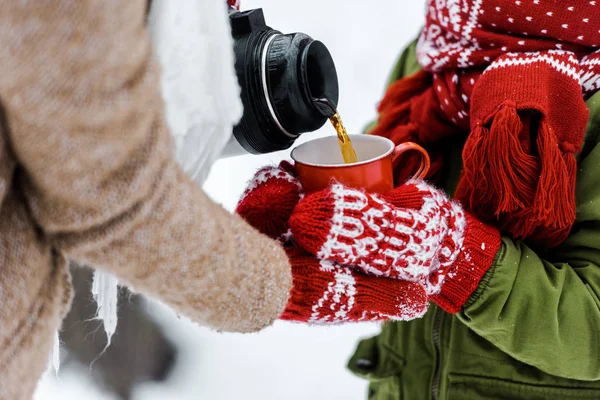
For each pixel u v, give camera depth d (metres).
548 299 1.30
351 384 2.25
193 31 1.12
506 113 1.27
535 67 1.30
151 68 1.04
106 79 1.01
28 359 1.10
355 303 1.23
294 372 2.27
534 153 1.30
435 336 1.44
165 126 1.06
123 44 1.02
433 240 1.24
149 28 1.11
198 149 1.17
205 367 2.23
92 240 1.06
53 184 1.04
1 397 1.09
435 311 1.44
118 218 1.06
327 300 1.23
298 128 1.24
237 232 1.12
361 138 1.31
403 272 1.24
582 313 1.31
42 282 1.09
